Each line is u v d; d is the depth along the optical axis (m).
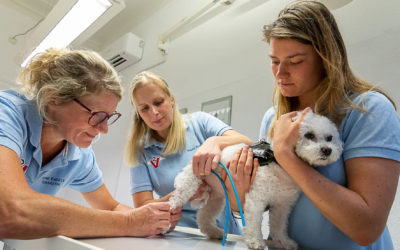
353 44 1.23
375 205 0.50
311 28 0.63
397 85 1.05
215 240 0.71
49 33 2.13
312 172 0.56
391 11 1.14
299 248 0.65
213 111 1.81
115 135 2.76
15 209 0.49
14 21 2.97
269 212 0.75
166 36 2.51
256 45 1.67
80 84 0.69
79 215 0.56
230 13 1.98
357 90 0.64
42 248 0.51
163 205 0.72
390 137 0.54
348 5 1.29
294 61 0.66
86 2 1.80
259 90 1.55
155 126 1.19
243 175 0.72
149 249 0.46
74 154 0.93
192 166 0.85
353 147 0.57
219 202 0.91
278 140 0.63
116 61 3.00
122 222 0.62
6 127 0.60
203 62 2.06
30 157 0.75
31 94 0.74
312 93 0.74
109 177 2.63
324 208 0.53
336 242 0.60
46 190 0.91
